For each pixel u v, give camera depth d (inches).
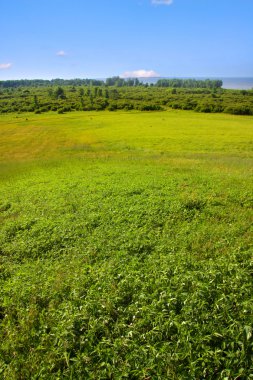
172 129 2381.9
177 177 703.1
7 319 268.2
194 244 366.6
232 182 636.1
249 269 297.6
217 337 211.6
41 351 229.6
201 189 584.7
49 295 289.9
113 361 206.5
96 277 304.8
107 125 2773.1
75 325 240.2
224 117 3157.0
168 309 243.6
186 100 4534.9
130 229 418.3
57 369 215.2
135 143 1865.2
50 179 789.2
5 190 708.7
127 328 233.8
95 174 807.7
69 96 6171.3
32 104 4899.1
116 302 262.2
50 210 516.4
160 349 205.5
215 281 274.2
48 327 251.8
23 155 1747.0
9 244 409.1
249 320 221.1
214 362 196.1
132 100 5039.4
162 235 398.3
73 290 285.6
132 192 587.5
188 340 209.3
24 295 293.0
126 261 336.2
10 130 2765.7
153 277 293.6
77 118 3385.8
